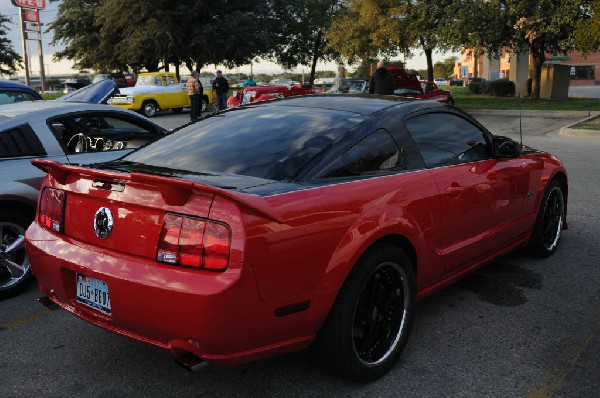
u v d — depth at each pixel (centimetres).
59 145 481
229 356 249
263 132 333
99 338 362
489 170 397
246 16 3562
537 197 468
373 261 288
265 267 245
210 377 310
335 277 271
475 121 412
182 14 3438
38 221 322
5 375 314
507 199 420
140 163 328
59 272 291
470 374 310
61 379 310
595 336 354
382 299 306
